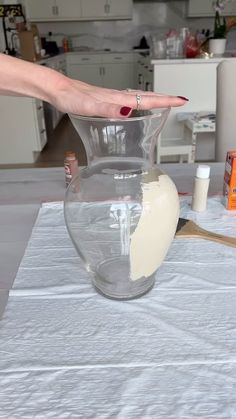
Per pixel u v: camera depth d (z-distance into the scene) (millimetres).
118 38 5992
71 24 5922
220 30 3084
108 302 640
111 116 603
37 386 496
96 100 634
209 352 537
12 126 3576
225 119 1473
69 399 478
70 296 657
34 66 704
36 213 980
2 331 586
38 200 1052
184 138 2955
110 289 656
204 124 2635
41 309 630
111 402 471
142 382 495
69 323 599
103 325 592
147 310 620
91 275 689
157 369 512
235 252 775
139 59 4727
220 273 710
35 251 794
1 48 4480
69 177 1086
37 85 694
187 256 763
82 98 637
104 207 634
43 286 686
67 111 674
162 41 3088
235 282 685
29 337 574
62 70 5441
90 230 640
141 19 5859
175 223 650
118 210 627
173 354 535
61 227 884
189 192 1046
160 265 689
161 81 2926
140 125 643
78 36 5996
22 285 690
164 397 475
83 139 688
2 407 472
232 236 825
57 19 5621
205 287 672
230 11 4969
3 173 1261
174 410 459
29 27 4262
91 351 545
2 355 544
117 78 5863
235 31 5465
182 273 711
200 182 901
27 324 599
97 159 688
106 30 5953
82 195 654
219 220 895
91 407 466
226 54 3068
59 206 987
